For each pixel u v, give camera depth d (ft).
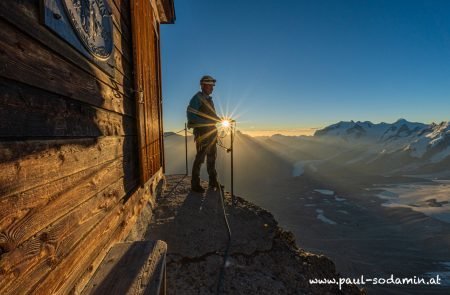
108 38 9.02
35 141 4.84
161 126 22.45
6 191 4.03
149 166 16.02
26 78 4.57
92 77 7.73
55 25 5.50
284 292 11.41
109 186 9.05
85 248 6.90
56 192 5.55
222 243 13.73
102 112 8.63
